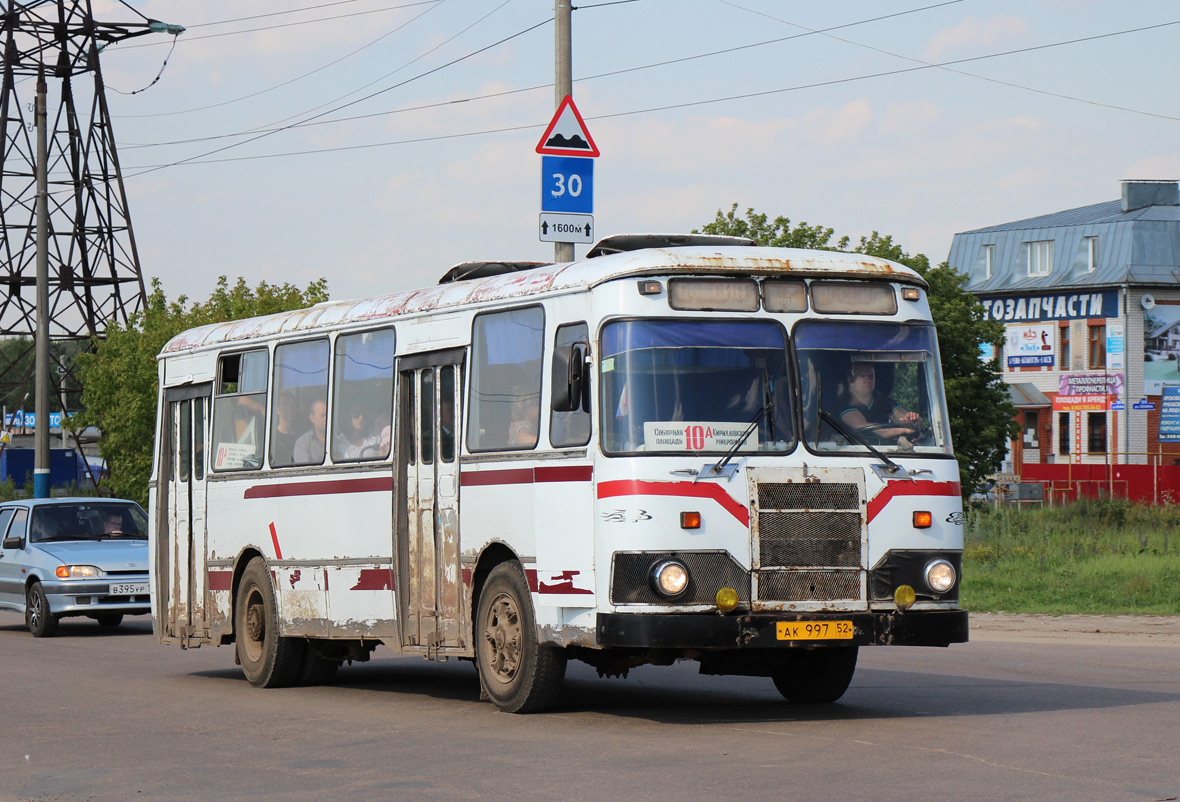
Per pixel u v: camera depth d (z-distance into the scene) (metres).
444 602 14.40
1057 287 78.12
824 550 12.33
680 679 16.88
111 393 46.69
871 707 13.65
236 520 17.94
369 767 10.94
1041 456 79.00
